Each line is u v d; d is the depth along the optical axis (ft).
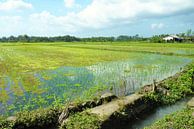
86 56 175.52
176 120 47.88
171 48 256.32
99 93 72.49
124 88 79.61
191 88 82.33
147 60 155.53
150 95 66.49
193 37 412.36
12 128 48.19
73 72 106.32
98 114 51.47
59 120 52.39
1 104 62.44
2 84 82.53
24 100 65.57
